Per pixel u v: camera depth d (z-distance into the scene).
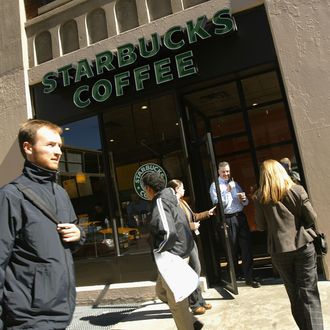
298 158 6.02
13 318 1.81
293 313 3.41
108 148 6.80
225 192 5.78
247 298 5.08
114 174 6.72
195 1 6.50
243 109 7.11
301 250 3.31
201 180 6.39
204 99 7.09
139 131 6.58
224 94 7.00
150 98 6.49
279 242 3.34
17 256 1.91
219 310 4.79
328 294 4.71
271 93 7.08
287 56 5.65
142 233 6.41
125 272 6.43
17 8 7.94
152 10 6.77
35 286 1.86
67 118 7.16
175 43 6.14
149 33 6.55
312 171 5.34
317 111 5.39
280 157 7.37
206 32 5.97
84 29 7.26
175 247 3.72
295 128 5.50
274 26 5.77
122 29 6.99
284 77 5.63
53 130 2.22
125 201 6.61
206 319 4.55
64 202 2.23
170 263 3.53
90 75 6.73
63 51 7.52
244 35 6.05
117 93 6.53
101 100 6.64
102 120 6.88
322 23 5.52
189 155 6.36
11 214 1.90
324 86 5.40
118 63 6.49
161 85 6.43
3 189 1.96
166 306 5.42
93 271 6.66
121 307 5.91
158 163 6.40
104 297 6.23
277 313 4.39
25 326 1.80
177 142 6.29
